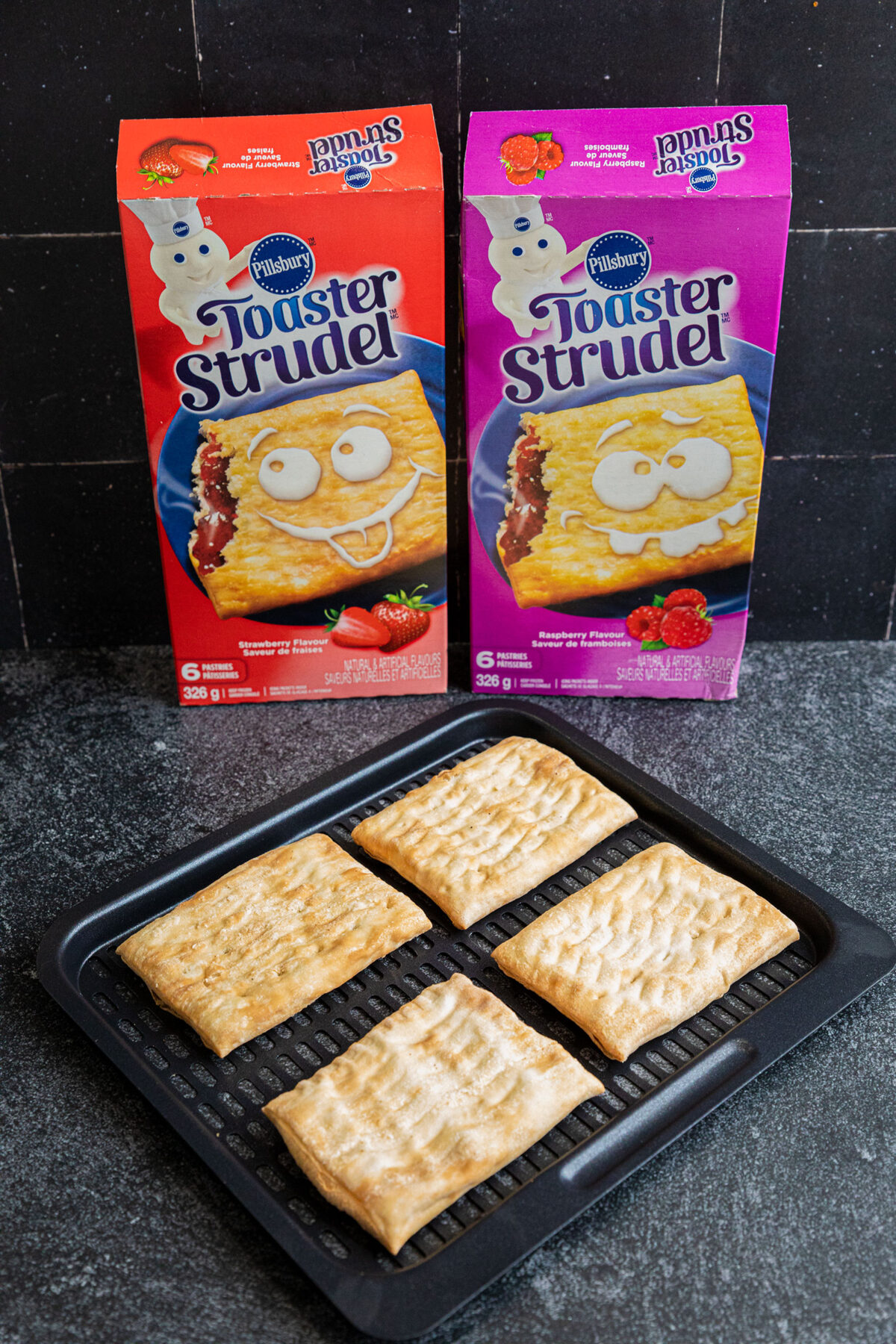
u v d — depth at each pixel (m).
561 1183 0.61
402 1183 0.60
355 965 0.68
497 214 0.71
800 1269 0.60
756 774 0.80
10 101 0.76
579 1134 0.63
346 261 0.72
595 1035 0.65
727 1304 0.59
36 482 0.85
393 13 0.75
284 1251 0.59
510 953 0.68
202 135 0.73
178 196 0.70
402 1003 0.68
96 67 0.76
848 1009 0.68
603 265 0.72
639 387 0.74
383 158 0.72
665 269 0.72
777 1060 0.65
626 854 0.74
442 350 0.74
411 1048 0.65
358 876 0.71
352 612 0.81
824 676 0.87
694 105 0.78
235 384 0.74
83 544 0.87
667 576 0.79
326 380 0.74
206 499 0.77
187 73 0.76
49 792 0.79
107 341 0.81
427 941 0.70
